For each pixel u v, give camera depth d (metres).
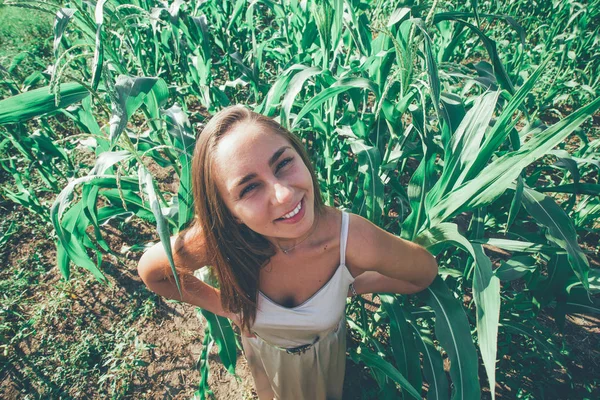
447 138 1.90
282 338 1.52
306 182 1.04
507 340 2.47
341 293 1.39
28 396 2.54
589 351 2.63
